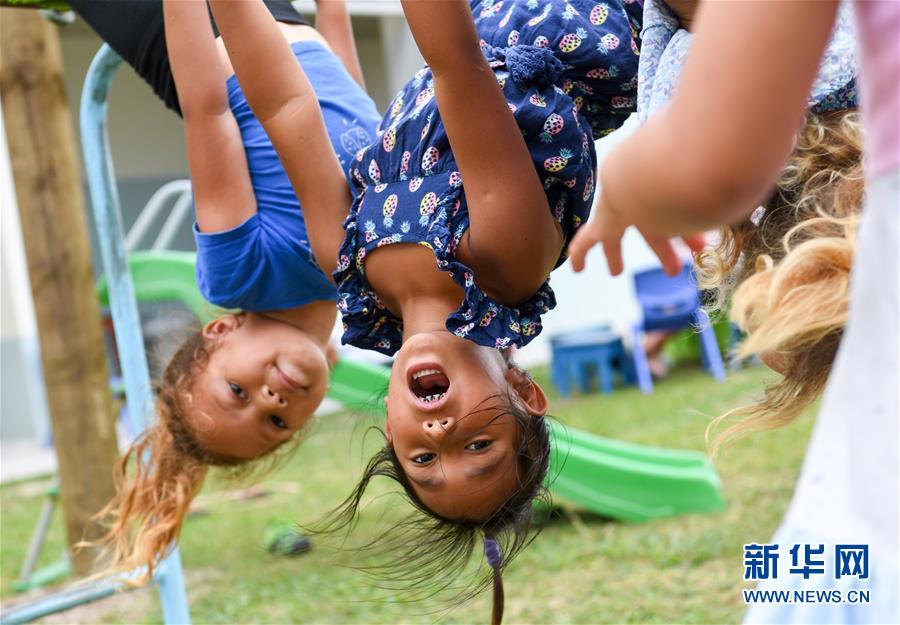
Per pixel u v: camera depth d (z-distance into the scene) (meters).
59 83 4.85
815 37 0.86
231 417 2.35
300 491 6.19
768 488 4.88
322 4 2.59
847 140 1.45
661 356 8.77
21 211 4.83
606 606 3.68
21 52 4.74
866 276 0.93
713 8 0.88
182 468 2.48
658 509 4.77
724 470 5.34
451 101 1.54
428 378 1.71
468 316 1.62
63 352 4.82
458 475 1.71
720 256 1.63
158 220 10.89
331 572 4.48
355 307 1.78
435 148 1.68
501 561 1.89
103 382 4.91
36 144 4.80
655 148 0.90
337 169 1.89
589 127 1.84
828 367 1.36
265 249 2.20
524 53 1.77
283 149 1.87
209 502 6.15
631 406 7.54
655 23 1.67
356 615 3.94
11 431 11.02
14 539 6.14
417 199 1.68
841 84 1.45
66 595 2.54
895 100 0.90
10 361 10.92
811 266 1.24
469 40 1.52
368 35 10.91
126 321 2.76
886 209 0.91
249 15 1.84
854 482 0.95
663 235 1.03
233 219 2.18
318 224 1.87
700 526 4.48
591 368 9.25
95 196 2.75
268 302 2.29
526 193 1.59
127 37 2.43
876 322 0.93
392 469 1.87
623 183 0.94
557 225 1.72
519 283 1.65
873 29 0.91
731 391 7.38
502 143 1.57
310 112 1.87
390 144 1.75
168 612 2.76
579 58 1.84
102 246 2.76
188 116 2.16
